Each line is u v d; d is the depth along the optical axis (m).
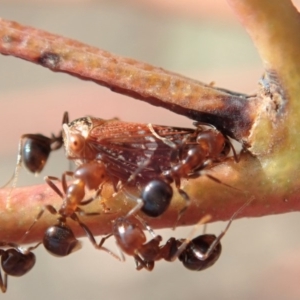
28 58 0.06
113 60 0.06
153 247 0.07
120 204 0.06
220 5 0.16
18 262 0.07
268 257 0.13
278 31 0.06
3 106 0.15
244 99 0.06
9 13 0.19
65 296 0.13
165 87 0.06
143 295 0.13
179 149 0.06
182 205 0.06
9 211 0.06
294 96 0.06
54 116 0.15
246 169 0.06
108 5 0.19
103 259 0.14
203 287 0.13
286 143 0.06
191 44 0.18
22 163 0.07
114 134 0.07
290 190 0.06
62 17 0.19
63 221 0.06
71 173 0.06
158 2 0.17
